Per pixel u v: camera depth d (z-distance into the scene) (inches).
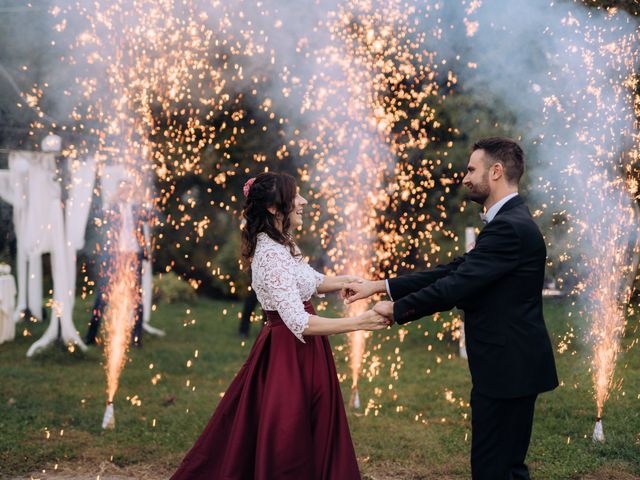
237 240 477.1
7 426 190.9
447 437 183.3
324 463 126.8
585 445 176.2
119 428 191.2
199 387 242.7
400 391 235.6
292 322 125.1
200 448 130.8
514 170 122.4
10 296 329.4
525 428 117.5
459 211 385.4
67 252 318.3
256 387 129.4
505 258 115.6
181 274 518.9
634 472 158.6
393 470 161.6
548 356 117.3
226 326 385.7
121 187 308.3
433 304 118.2
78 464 165.6
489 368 116.4
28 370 261.9
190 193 482.3
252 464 126.7
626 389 229.8
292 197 131.9
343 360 290.2
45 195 356.5
